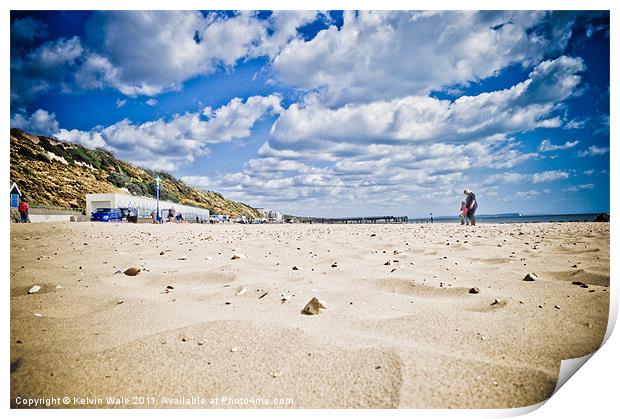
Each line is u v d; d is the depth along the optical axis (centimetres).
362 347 184
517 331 204
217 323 216
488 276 337
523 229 966
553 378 157
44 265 415
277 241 683
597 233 763
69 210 2098
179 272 364
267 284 313
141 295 289
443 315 231
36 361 178
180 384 159
